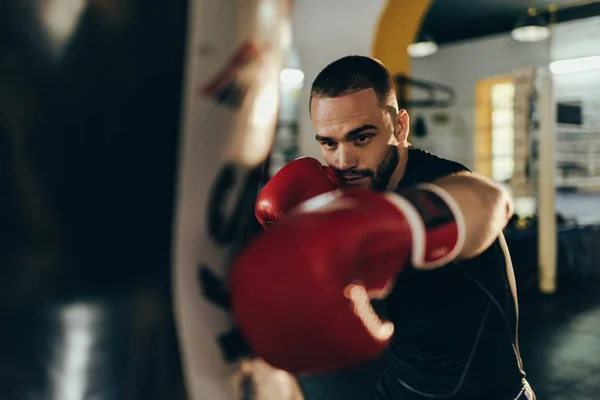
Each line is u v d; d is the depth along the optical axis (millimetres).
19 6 423
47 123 438
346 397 2898
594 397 2980
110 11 441
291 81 6438
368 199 606
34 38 428
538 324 4254
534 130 5406
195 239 516
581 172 7617
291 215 577
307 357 518
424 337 1123
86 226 453
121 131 457
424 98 9055
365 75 994
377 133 1016
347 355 536
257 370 576
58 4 428
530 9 6770
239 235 570
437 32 8539
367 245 556
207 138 512
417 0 4652
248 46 529
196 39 489
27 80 433
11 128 438
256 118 558
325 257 512
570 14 7445
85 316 463
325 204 600
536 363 3467
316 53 4984
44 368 461
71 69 436
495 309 1099
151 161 474
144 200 475
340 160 1038
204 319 526
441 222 629
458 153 8875
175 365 504
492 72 8547
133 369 483
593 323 4258
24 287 453
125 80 454
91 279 461
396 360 1215
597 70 7605
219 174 529
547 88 4859
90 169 449
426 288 1075
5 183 443
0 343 459
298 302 491
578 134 7594
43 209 446
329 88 1002
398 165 1107
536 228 5484
